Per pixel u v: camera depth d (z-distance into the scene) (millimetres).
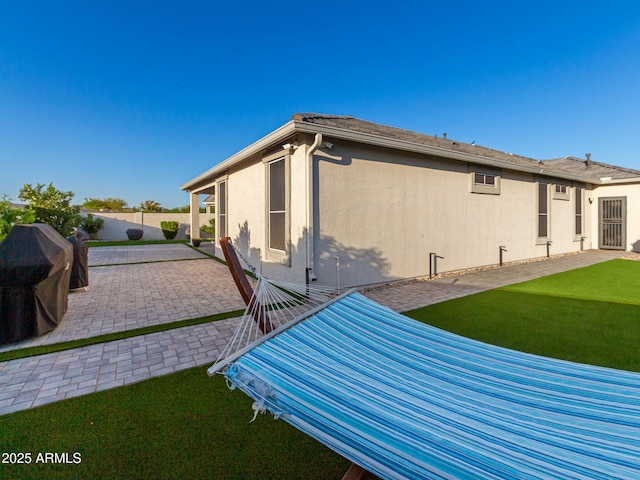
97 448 2359
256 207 9117
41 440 2436
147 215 22688
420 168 8289
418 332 2701
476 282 8156
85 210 21812
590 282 8078
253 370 1890
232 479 2094
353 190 7129
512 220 10805
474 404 1810
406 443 1451
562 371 2164
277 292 2967
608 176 14391
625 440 1499
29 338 4438
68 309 5809
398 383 1983
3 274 4113
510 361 2309
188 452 2328
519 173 10984
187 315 5496
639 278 8523
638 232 13625
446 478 1277
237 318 5340
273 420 2703
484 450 1428
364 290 7273
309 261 6504
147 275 9102
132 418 2711
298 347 2262
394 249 7852
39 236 4668
